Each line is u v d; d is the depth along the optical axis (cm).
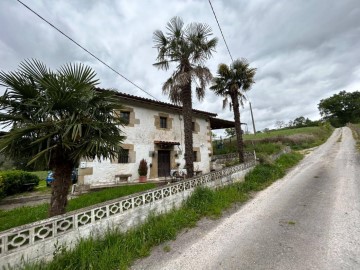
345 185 703
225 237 406
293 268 281
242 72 1280
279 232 402
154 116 1266
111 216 424
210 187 739
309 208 523
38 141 349
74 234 360
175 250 370
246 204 627
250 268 292
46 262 316
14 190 977
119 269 312
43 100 391
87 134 402
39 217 541
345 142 2483
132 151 1120
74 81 396
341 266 275
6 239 283
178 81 804
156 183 1014
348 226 392
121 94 1057
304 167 1236
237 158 1565
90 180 961
